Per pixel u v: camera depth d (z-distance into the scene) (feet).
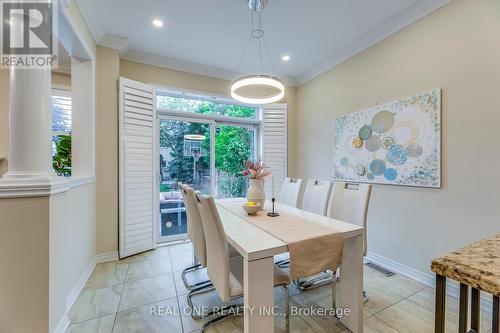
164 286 7.56
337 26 8.77
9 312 4.61
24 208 4.67
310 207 8.53
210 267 5.44
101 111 9.35
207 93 12.23
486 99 6.23
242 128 13.91
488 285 1.75
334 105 11.36
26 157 4.81
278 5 7.61
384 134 8.82
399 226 8.37
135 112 9.98
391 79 8.64
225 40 9.76
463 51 6.66
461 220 6.74
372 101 9.39
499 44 6.00
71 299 6.56
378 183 9.06
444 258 2.17
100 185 9.30
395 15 8.13
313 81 12.79
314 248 4.93
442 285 2.17
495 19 6.06
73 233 6.79
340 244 5.26
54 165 9.37
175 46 10.21
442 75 7.14
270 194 13.43
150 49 10.44
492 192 6.14
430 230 7.47
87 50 8.13
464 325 2.09
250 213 6.89
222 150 13.38
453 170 6.91
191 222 6.91
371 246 9.36
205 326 5.69
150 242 10.57
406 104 8.07
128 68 10.53
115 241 9.59
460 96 6.73
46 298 4.82
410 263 8.02
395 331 5.51
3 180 4.48
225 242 4.79
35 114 4.91
